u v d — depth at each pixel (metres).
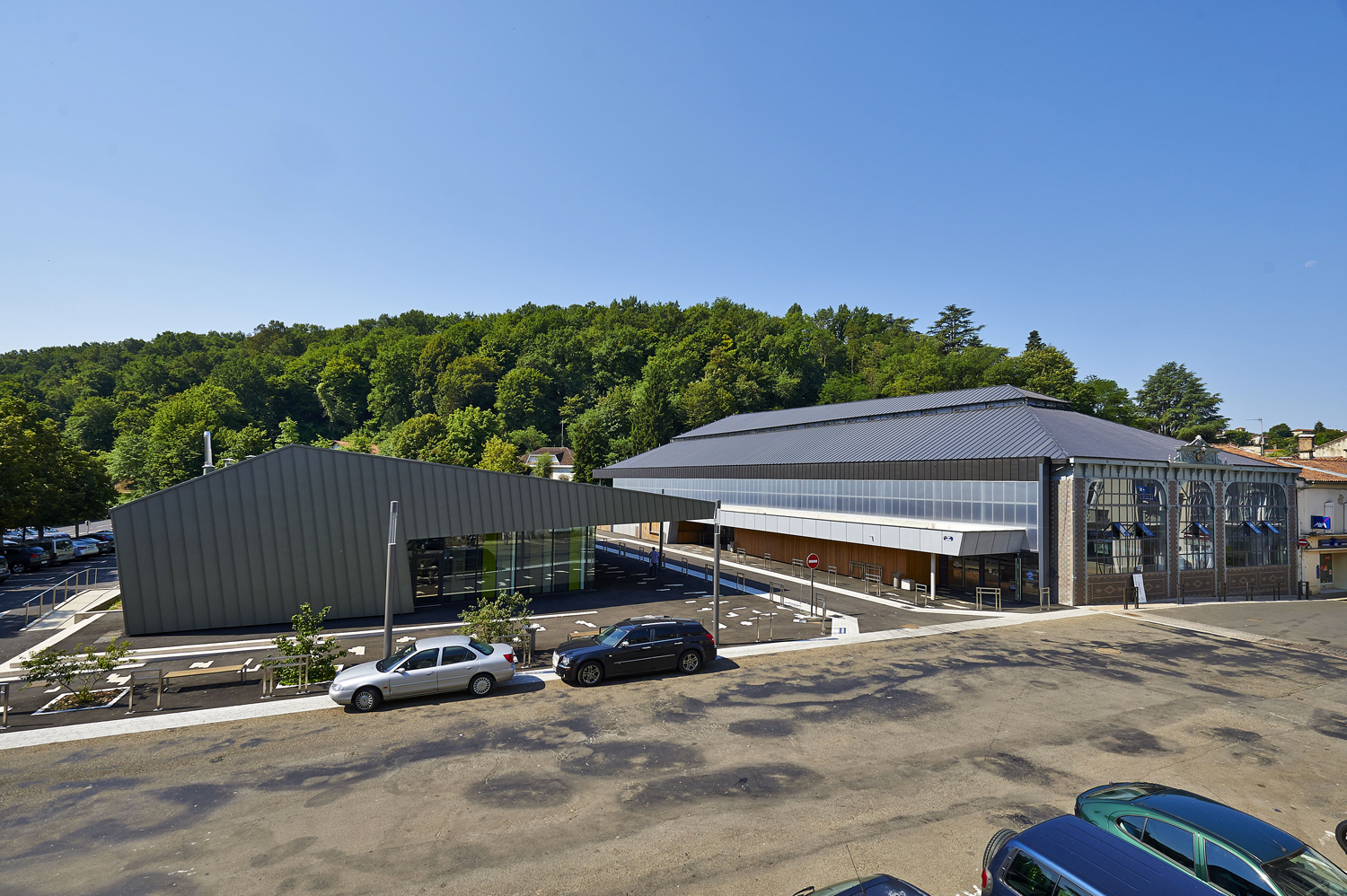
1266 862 6.41
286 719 14.42
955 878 8.32
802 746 12.87
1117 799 7.83
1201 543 33.50
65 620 24.50
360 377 155.62
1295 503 37.78
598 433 93.19
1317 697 16.11
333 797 10.74
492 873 8.55
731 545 51.34
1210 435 104.62
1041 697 16.02
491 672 16.22
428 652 15.82
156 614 22.47
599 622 25.02
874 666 18.86
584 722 14.24
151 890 8.22
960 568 33.66
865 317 175.38
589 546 32.62
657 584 34.12
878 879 6.62
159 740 13.23
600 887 8.20
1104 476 30.38
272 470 24.02
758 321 162.75
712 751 12.64
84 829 9.76
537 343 149.88
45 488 40.91
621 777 11.45
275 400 154.50
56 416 137.75
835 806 10.37
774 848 9.11
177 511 22.67
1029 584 30.66
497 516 27.22
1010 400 40.44
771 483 47.31
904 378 105.44
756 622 25.12
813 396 125.94
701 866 8.66
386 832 9.62
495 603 19.91
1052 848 6.70
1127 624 25.23
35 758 12.35
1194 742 13.14
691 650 18.23
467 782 11.29
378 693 15.15
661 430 97.38
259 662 18.72
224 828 9.77
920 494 36.06
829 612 27.22
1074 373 85.19
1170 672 18.25
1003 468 31.62
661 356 127.19
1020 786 11.09
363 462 25.23
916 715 14.72
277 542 24.08
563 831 9.62
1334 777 11.57
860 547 37.78
